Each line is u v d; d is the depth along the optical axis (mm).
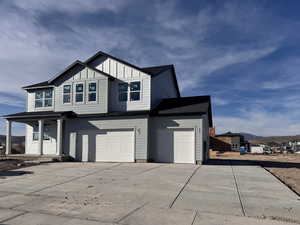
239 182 10398
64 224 5508
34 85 22422
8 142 20281
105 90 19281
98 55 20297
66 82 20516
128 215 6098
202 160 17016
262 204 7152
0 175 11961
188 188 9141
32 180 10688
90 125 19047
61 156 18562
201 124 17062
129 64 19406
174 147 17578
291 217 6035
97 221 5688
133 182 10195
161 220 5766
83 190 8797
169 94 23641
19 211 6410
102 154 18578
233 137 48938
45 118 19172
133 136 17922
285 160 23703
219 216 6066
